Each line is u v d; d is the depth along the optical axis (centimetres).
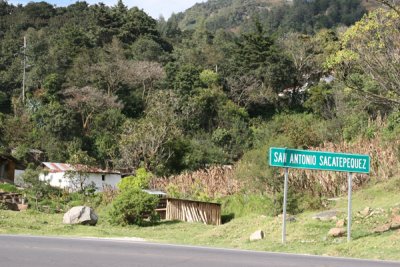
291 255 1194
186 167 5141
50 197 3541
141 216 2525
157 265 891
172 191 3525
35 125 5900
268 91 6919
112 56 7469
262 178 2750
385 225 1631
